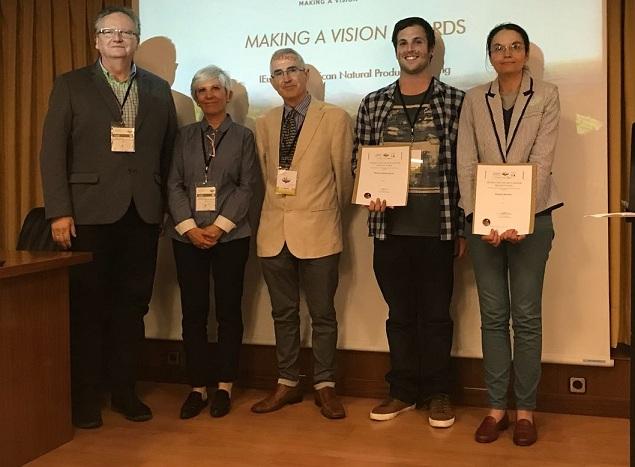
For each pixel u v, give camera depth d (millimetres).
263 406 3121
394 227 2881
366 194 2783
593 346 3021
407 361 3006
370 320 3322
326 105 3062
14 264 2412
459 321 3188
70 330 2934
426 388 3057
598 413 3025
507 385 2771
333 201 3059
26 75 3688
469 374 3199
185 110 3557
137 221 2992
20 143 3760
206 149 3105
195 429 2908
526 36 2646
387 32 3238
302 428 2904
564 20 2994
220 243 3070
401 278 2949
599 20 2957
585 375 3047
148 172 2980
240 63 3467
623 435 2783
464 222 2859
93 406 2955
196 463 2533
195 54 3525
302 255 2992
